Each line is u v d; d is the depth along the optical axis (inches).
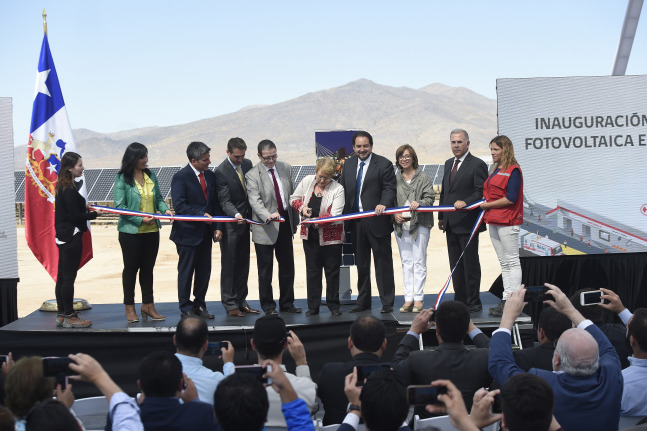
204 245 321.7
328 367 184.7
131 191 309.7
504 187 306.5
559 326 191.2
